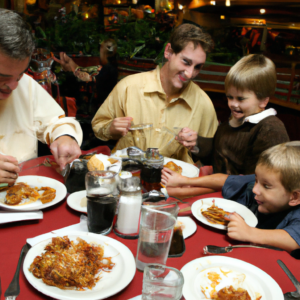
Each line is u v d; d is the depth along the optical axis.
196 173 1.58
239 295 0.75
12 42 1.11
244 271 0.86
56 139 1.59
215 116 2.34
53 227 1.04
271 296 0.77
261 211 1.34
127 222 1.00
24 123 1.75
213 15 2.65
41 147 2.48
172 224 0.82
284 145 1.29
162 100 2.21
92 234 0.96
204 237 1.06
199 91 2.25
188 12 2.70
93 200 0.97
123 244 0.92
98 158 1.24
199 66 2.05
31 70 2.75
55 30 2.82
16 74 1.23
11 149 1.75
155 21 2.74
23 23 1.17
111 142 2.69
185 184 1.45
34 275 0.76
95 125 2.37
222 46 2.64
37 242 0.91
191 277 0.82
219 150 2.12
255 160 1.90
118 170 1.20
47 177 1.41
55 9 2.79
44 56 2.76
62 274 0.73
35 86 1.77
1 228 1.02
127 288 0.77
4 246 0.91
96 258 0.84
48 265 0.76
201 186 1.47
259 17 2.54
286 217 1.23
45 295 0.72
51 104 1.82
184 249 0.95
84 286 0.74
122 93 2.25
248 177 1.46
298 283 0.83
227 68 2.63
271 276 0.87
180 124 2.22
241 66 1.89
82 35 2.78
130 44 2.78
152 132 1.97
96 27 2.79
